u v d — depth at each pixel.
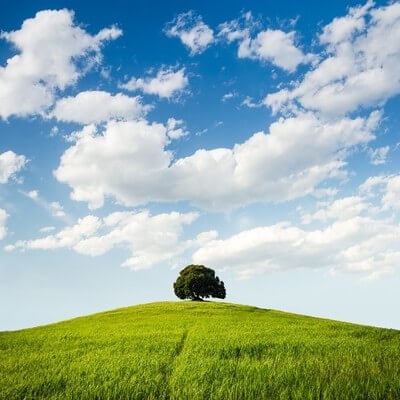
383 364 12.84
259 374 11.43
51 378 12.55
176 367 14.03
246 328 31.17
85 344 23.89
